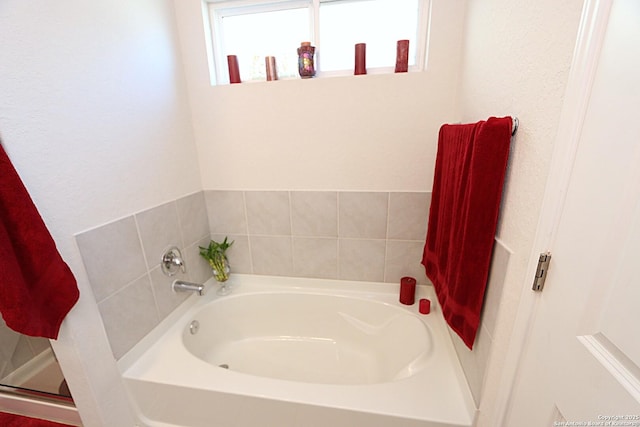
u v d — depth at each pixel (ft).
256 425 3.54
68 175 2.97
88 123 3.18
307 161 5.02
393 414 3.12
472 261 2.89
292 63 5.02
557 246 1.90
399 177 4.83
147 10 4.03
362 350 5.34
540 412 2.10
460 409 3.18
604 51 1.50
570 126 1.74
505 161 2.46
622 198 1.42
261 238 5.66
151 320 4.24
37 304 2.65
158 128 4.31
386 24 4.61
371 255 5.35
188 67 4.88
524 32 2.28
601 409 1.58
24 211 2.45
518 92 2.38
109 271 3.50
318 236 5.42
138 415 3.89
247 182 5.34
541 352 2.09
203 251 5.50
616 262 1.47
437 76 4.27
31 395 4.14
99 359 3.39
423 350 4.17
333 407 3.23
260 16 4.92
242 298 5.60
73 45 2.98
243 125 5.02
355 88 4.51
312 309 5.60
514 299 2.39
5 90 2.42
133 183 3.85
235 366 5.17
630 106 1.35
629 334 1.43
